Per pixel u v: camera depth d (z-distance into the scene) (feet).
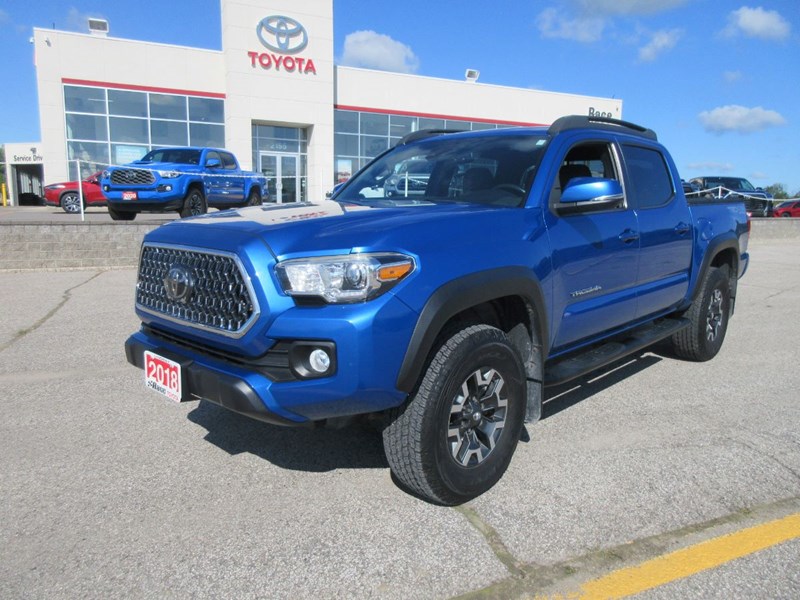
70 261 33.37
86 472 10.80
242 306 8.61
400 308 8.37
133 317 22.76
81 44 77.00
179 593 7.64
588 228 12.04
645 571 8.15
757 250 54.60
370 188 13.82
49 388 15.17
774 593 7.74
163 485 10.36
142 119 81.25
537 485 10.45
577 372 12.05
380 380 8.30
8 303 24.94
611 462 11.37
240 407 8.55
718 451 11.93
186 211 44.27
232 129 84.43
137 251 34.73
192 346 9.80
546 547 8.66
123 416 13.42
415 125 100.12
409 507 9.71
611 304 13.01
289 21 85.66
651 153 15.37
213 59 84.02
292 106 87.66
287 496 10.04
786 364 18.31
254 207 11.87
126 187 41.75
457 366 9.09
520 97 108.06
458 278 9.04
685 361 18.47
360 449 11.86
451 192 12.39
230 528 9.08
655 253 14.37
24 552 8.45
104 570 8.07
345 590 7.73
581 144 12.78
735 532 9.08
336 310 8.20
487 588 7.78
